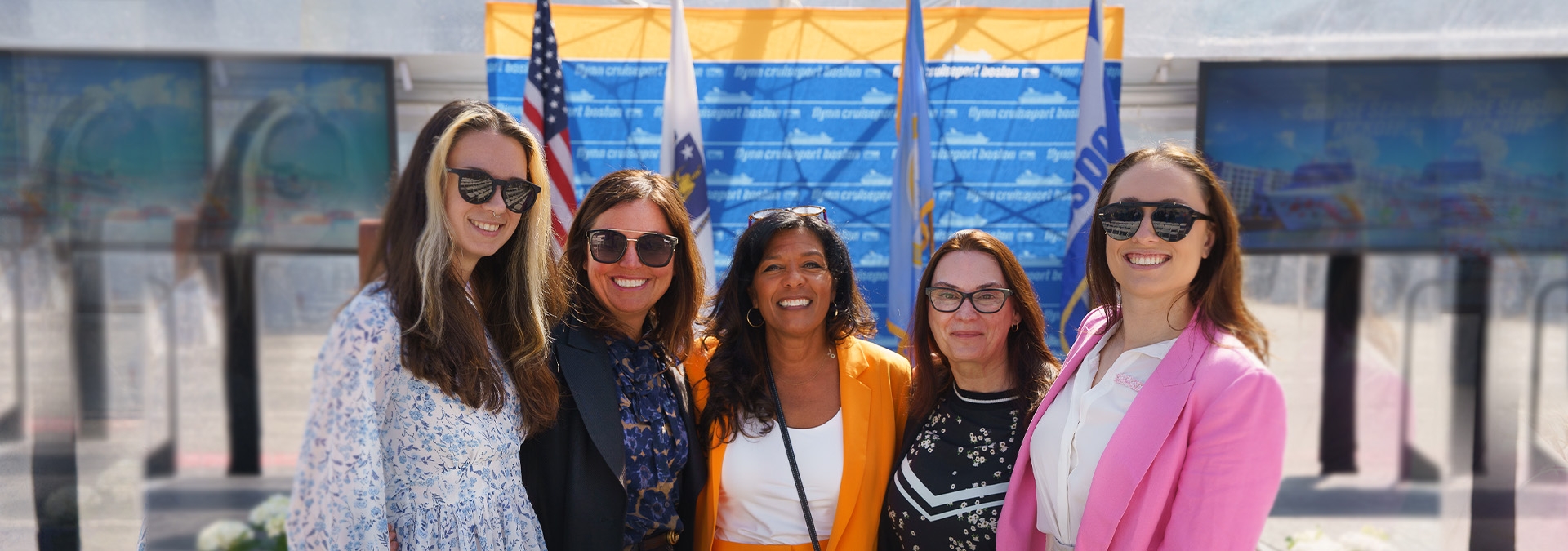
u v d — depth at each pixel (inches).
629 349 93.2
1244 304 75.2
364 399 68.6
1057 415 81.2
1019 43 203.6
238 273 203.0
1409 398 201.5
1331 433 208.1
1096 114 179.3
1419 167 195.9
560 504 85.7
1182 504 69.8
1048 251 205.0
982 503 86.0
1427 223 196.9
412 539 71.9
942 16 203.6
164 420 200.7
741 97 203.3
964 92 204.1
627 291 91.7
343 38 198.5
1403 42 195.2
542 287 83.9
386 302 71.8
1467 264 192.7
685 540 95.3
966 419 89.9
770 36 202.8
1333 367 205.9
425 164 73.9
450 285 74.3
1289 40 198.8
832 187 204.4
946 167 205.0
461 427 74.1
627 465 87.0
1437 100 193.9
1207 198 73.1
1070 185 204.1
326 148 201.3
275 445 206.7
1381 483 204.4
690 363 103.4
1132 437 72.2
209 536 175.8
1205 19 199.2
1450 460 192.9
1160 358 75.2
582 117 200.2
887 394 100.7
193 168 198.5
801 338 99.3
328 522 67.1
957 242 92.0
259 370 205.2
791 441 95.9
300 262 204.5
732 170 203.9
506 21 196.1
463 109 76.0
